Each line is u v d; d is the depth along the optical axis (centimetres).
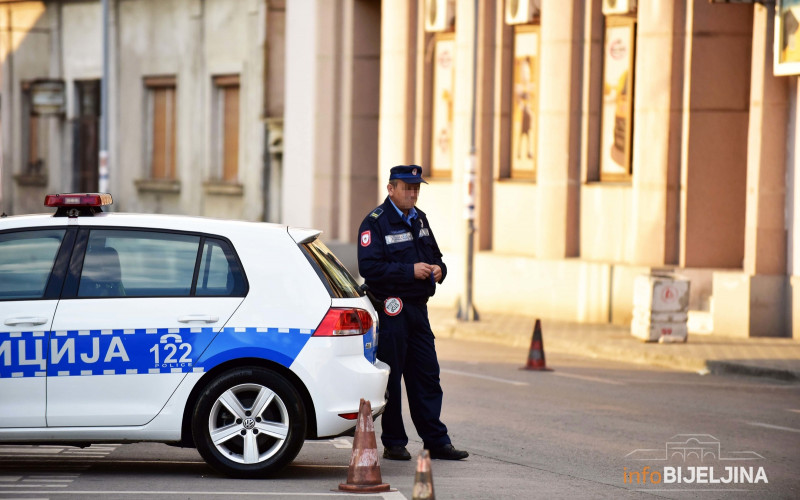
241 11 5531
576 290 3747
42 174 6975
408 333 1631
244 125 5538
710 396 2414
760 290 3269
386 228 1622
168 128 6141
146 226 1485
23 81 7050
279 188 5350
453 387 2441
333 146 4916
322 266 1509
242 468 1462
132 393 1445
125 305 1455
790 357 2894
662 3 3497
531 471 1602
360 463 1413
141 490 1400
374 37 4869
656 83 3522
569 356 3114
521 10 3947
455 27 4259
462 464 1639
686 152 3506
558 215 3869
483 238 4175
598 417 2094
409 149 4478
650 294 3173
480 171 4166
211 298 1466
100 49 6506
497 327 3572
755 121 3281
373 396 1490
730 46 3488
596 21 3825
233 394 1456
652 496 1467
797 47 3103
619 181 3778
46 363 1436
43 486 1423
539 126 3925
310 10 4966
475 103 3709
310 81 4975
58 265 1466
